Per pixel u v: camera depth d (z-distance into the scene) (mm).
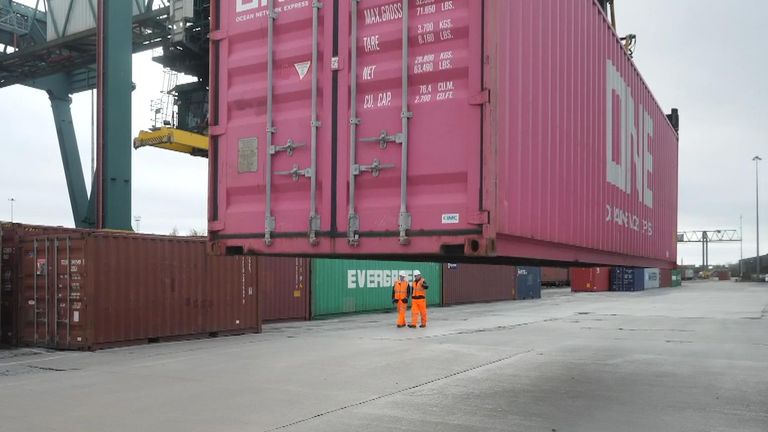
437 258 6531
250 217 6395
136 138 24812
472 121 5270
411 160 5523
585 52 7902
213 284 17422
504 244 5617
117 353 13961
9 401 8680
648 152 11148
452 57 5410
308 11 6148
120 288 15117
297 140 6125
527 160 5945
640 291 52062
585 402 8383
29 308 15578
